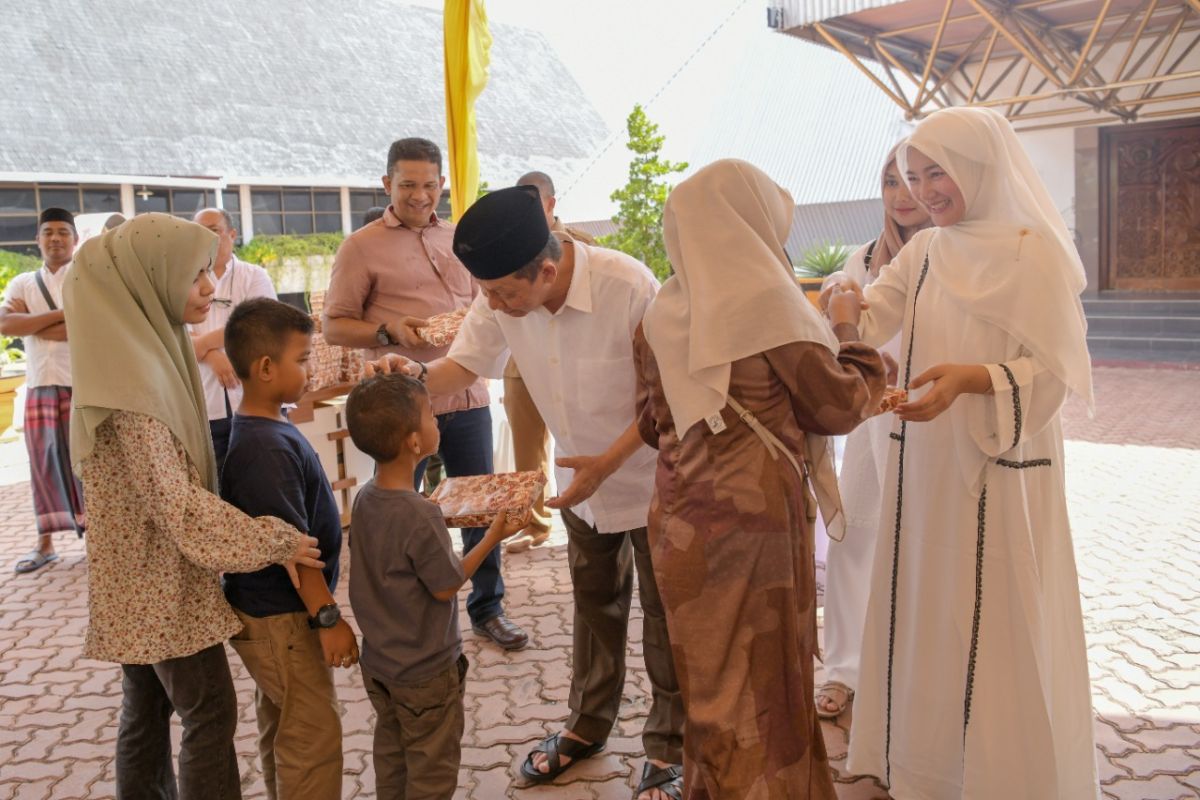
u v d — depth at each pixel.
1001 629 2.53
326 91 20.73
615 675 3.02
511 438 5.88
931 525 2.62
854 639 3.37
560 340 2.65
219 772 2.39
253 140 18.27
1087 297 14.31
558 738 3.04
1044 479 2.53
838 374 2.04
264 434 2.31
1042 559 2.52
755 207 2.12
